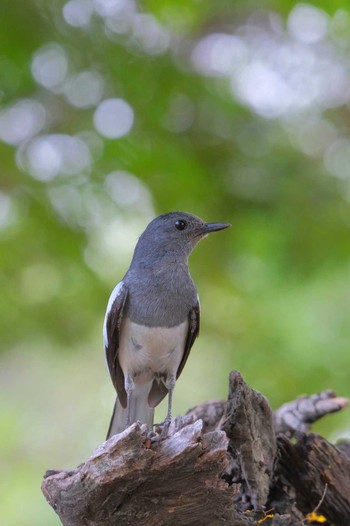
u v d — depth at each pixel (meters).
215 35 15.00
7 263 14.81
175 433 6.39
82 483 6.35
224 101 14.50
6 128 13.88
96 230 14.73
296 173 15.14
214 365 15.95
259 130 15.05
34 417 18.48
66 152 14.10
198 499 6.43
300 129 15.75
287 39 15.11
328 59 15.34
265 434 7.95
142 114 13.98
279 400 14.32
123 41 13.74
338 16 14.04
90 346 17.42
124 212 14.59
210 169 14.66
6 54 13.29
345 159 15.61
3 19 13.11
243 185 14.80
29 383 18.92
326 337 14.34
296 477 8.17
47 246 14.64
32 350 17.20
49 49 13.49
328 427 14.26
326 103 15.72
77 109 13.92
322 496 8.09
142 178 14.12
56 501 6.62
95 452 6.36
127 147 13.90
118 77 13.74
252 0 14.06
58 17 13.36
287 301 14.84
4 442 17.25
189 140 14.65
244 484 7.92
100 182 14.19
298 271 14.90
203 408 9.05
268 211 14.87
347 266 14.73
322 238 14.82
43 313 15.23
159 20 14.03
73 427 18.44
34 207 14.29
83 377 18.86
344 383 14.10
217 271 15.08
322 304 14.59
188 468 6.19
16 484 16.59
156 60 13.94
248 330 14.97
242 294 15.15
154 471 6.19
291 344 14.46
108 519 6.47
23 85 13.57
